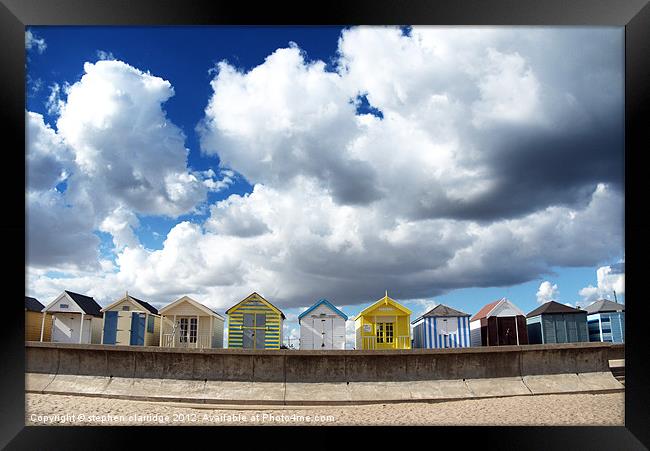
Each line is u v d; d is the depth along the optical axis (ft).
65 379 35.94
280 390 35.55
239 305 50.57
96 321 59.57
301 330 51.06
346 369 36.65
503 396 35.78
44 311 56.18
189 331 52.70
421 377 36.78
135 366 36.52
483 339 56.39
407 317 52.19
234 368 36.50
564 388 36.70
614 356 41.19
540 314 56.08
